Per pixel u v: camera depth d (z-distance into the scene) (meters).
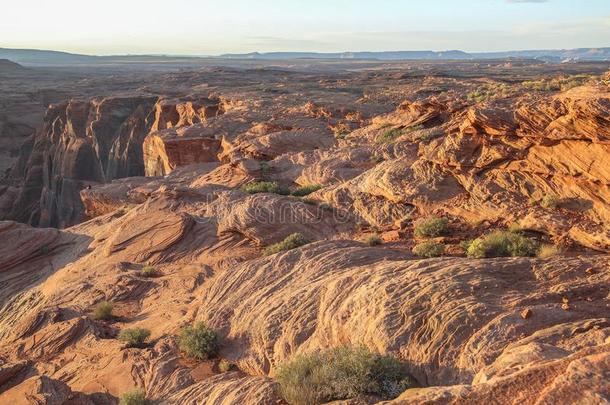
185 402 12.22
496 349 10.25
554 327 10.34
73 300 22.78
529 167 20.05
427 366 10.76
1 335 23.28
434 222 20.52
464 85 111.12
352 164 34.38
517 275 13.36
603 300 11.55
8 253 30.61
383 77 158.50
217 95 99.62
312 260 18.02
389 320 12.12
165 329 17.48
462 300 12.05
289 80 169.75
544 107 18.78
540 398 5.91
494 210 20.02
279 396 10.61
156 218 28.77
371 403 9.52
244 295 17.34
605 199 17.45
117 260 26.39
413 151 32.09
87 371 15.58
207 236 26.50
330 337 13.18
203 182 41.78
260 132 54.97
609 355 6.12
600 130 16.84
